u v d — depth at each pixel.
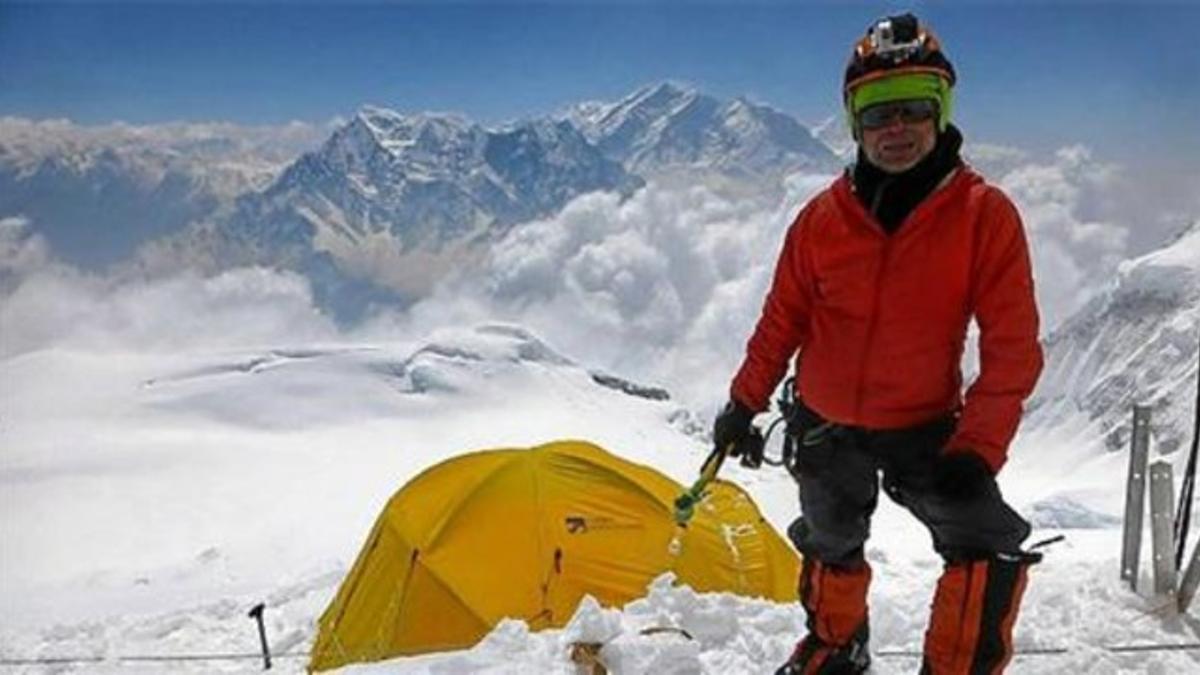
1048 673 5.46
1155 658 5.60
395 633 10.09
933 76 3.45
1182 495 6.64
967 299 3.58
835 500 4.00
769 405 4.16
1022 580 3.73
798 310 4.00
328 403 189.88
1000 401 3.47
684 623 5.31
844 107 3.68
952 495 3.61
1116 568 7.07
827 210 3.78
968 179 3.57
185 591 32.56
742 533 10.66
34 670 12.59
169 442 161.62
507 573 10.02
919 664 5.36
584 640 4.87
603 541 10.18
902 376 3.69
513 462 11.00
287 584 17.05
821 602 4.20
